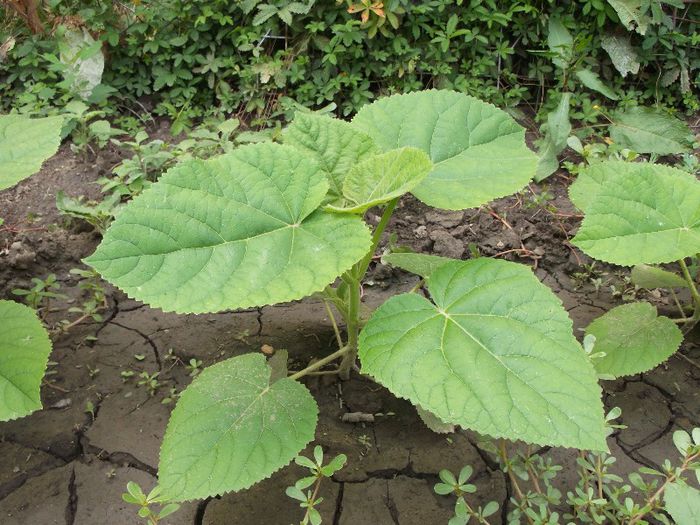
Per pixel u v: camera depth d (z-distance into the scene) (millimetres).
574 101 878
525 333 344
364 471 444
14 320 417
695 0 911
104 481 437
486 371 331
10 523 410
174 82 890
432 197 405
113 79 906
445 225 695
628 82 949
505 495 433
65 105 826
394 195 354
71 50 872
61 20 891
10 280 600
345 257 345
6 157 431
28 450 453
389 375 336
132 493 339
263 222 360
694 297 525
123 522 412
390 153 380
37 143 441
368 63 877
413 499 430
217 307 325
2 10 910
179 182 353
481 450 458
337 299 442
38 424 472
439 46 873
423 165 358
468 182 412
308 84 868
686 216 430
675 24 930
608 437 476
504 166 417
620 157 753
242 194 362
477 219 706
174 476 357
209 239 348
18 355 397
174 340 549
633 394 511
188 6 870
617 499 401
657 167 550
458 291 374
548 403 315
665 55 911
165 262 336
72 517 415
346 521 418
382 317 368
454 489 364
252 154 375
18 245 628
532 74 911
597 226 431
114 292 597
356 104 875
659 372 529
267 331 560
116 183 655
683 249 419
